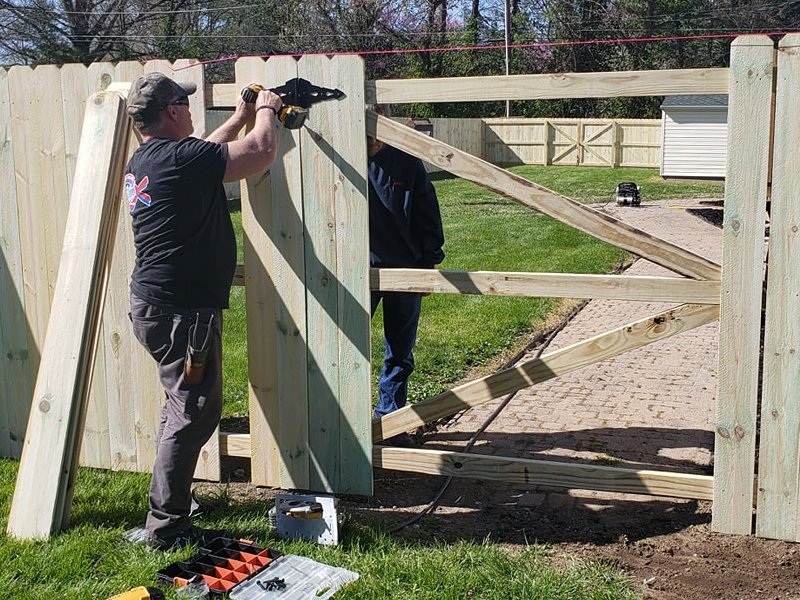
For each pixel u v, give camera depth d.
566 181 23.89
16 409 4.82
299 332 4.15
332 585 3.23
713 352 7.02
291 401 4.23
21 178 4.55
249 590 3.19
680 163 24.97
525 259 10.97
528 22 36.88
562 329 7.77
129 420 4.55
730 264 3.53
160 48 30.91
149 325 3.53
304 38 33.59
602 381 6.25
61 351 3.88
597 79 3.60
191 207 3.43
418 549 3.59
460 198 19.08
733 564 3.49
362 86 3.86
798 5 35.59
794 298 3.46
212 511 4.02
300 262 4.10
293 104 3.97
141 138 4.26
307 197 4.04
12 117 4.51
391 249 4.45
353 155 3.93
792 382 3.52
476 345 7.04
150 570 3.36
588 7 36.00
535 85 3.68
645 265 10.97
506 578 3.29
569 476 3.90
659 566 3.50
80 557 3.46
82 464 4.70
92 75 4.32
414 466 4.12
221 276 3.57
